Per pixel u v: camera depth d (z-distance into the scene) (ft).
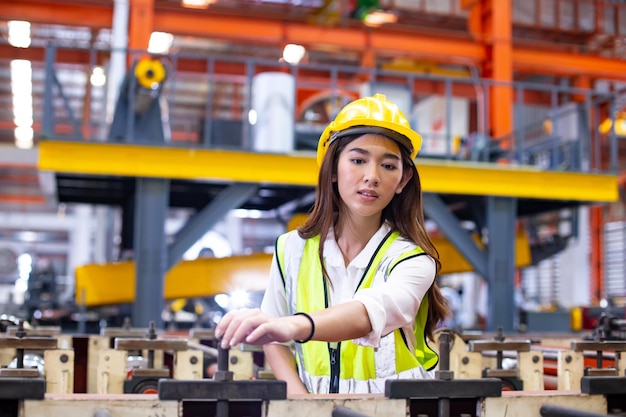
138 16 39.40
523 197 28.07
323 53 61.00
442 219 27.09
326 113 34.35
